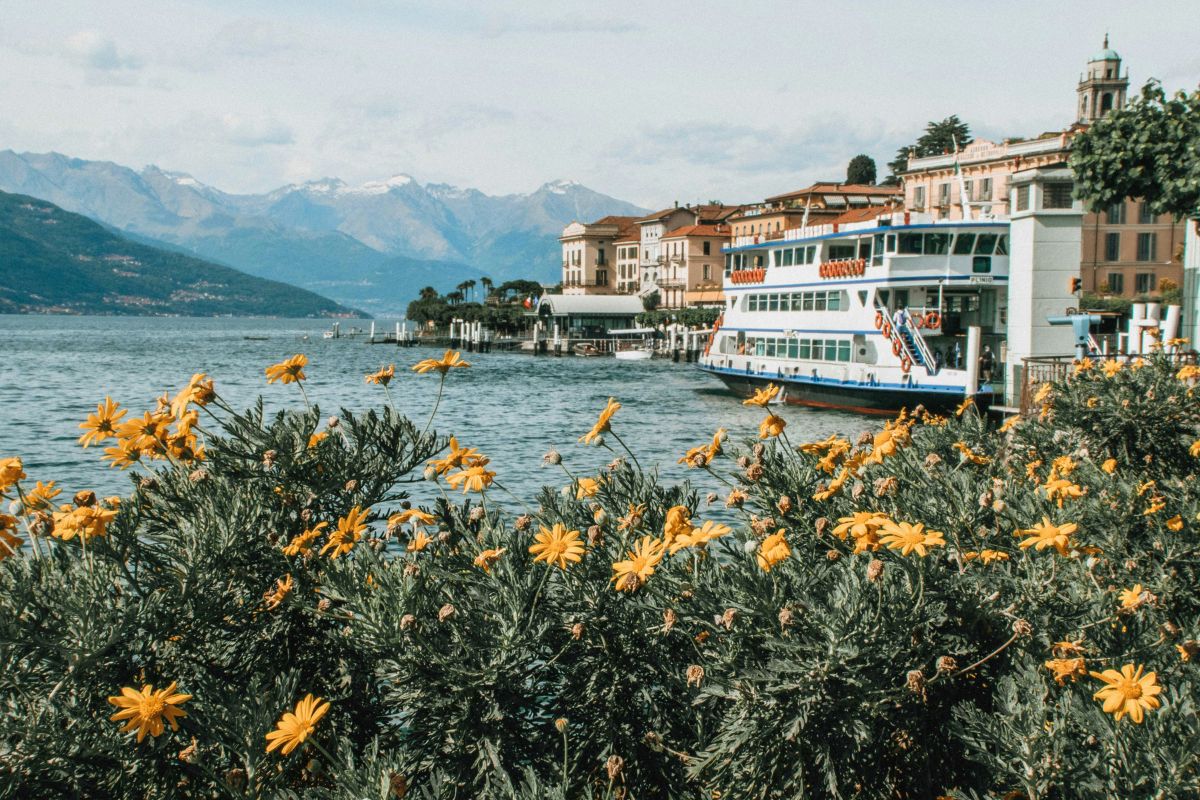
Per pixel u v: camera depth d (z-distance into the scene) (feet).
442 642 15.06
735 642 14.40
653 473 19.83
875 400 139.64
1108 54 316.81
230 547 16.88
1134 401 31.68
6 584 14.79
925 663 13.97
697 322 354.54
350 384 237.86
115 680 15.19
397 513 20.16
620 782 15.25
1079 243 92.17
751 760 13.78
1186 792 11.55
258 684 15.16
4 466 16.39
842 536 16.99
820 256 154.92
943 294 141.08
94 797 14.32
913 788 14.70
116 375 267.59
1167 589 18.90
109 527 16.70
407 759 14.70
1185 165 63.10
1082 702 12.90
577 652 16.22
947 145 433.07
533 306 501.97
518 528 17.72
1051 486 18.30
